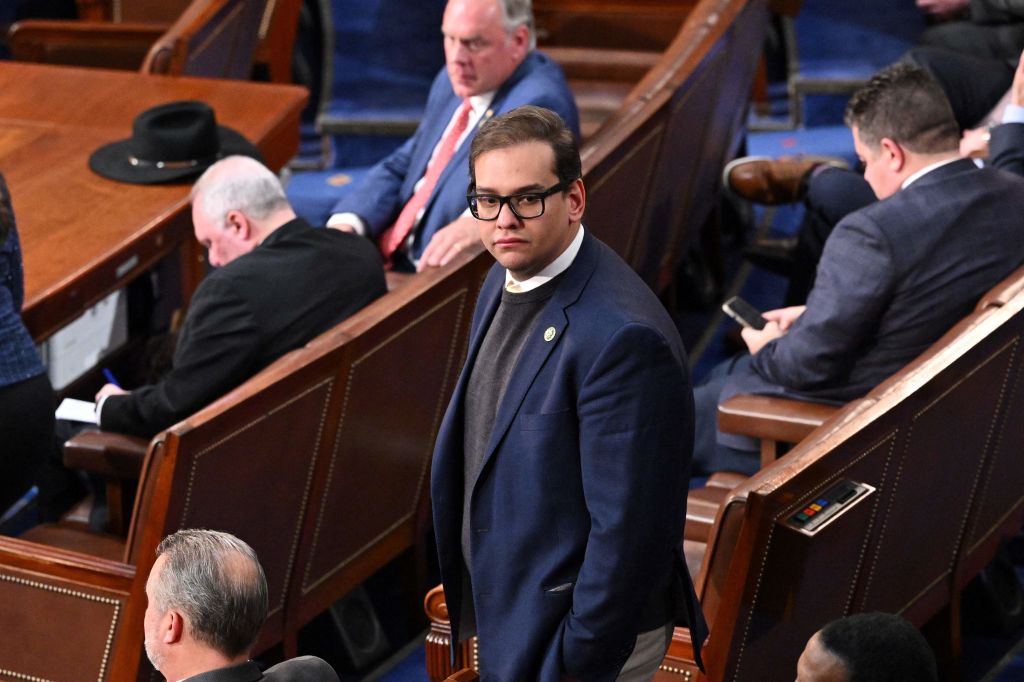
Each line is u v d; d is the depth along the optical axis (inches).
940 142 505.7
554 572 345.7
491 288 363.9
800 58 1033.5
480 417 355.6
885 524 459.2
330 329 538.3
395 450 552.7
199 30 887.7
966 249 501.4
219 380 544.4
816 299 514.6
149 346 682.2
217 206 579.2
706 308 827.4
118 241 666.2
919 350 510.0
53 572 468.8
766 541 406.0
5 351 551.8
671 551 343.6
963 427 482.3
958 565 523.2
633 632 339.9
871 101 512.4
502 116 330.6
